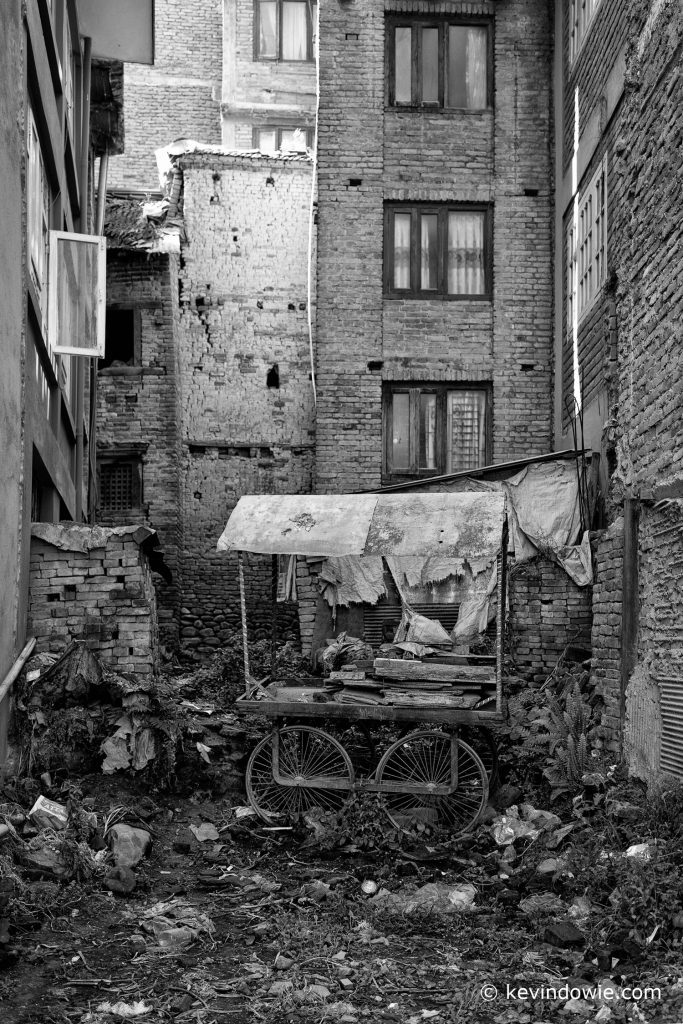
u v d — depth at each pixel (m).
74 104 15.51
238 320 20.73
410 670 9.42
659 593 9.22
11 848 7.50
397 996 5.99
